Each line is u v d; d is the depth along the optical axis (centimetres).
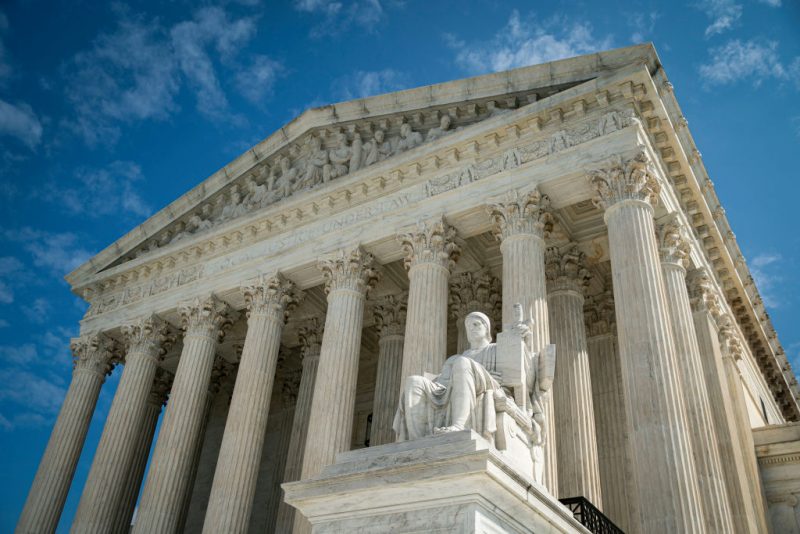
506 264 2825
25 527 3803
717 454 2528
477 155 3200
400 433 1200
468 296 3572
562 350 3042
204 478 4759
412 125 3609
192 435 3534
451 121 3450
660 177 2881
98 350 4319
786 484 3128
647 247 2553
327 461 2880
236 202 4175
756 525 2858
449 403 1174
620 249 2581
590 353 3578
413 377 1224
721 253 3459
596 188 2766
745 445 3152
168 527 3275
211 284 3900
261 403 3375
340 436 2958
